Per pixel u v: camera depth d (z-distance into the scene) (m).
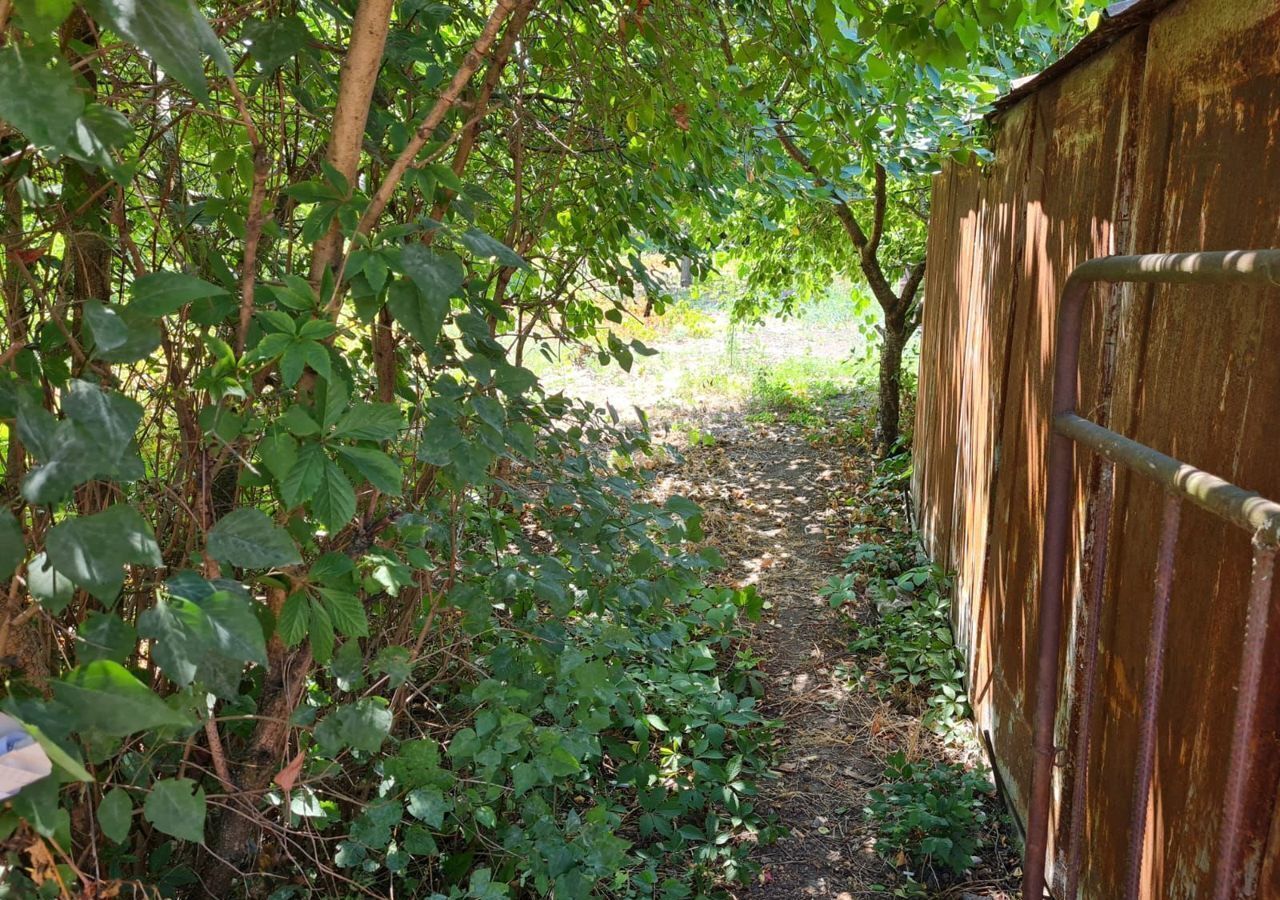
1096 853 2.35
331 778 2.41
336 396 1.44
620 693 3.14
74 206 1.63
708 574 5.54
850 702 4.16
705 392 10.85
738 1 2.88
